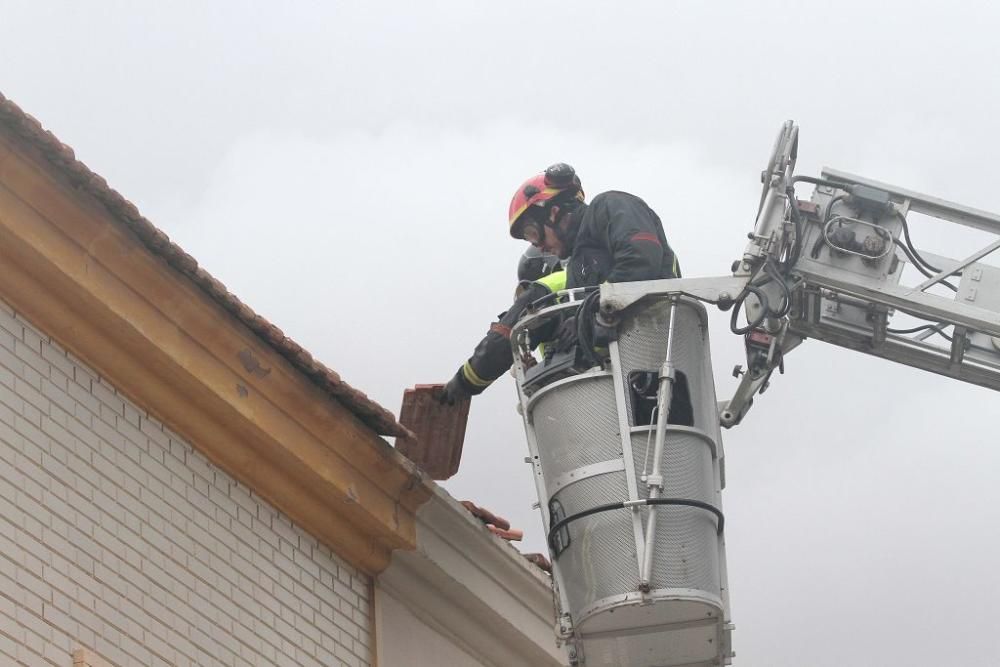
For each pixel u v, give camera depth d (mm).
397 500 14789
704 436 13688
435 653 15258
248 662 12938
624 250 14000
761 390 14891
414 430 15688
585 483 13516
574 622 13492
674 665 14016
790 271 14438
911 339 15102
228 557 13148
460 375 14984
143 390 12812
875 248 14516
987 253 14633
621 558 13266
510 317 14742
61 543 11578
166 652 12156
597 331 13766
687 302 13945
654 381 13758
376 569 14789
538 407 13992
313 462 13922
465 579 15328
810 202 14602
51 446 11836
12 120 11602
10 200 11789
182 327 12906
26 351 11953
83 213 12109
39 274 12023
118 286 12461
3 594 10961
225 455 13453
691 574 13234
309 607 13883
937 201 14609
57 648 11219
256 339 13383
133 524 12297
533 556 16516
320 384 13898
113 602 11836
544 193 14938
